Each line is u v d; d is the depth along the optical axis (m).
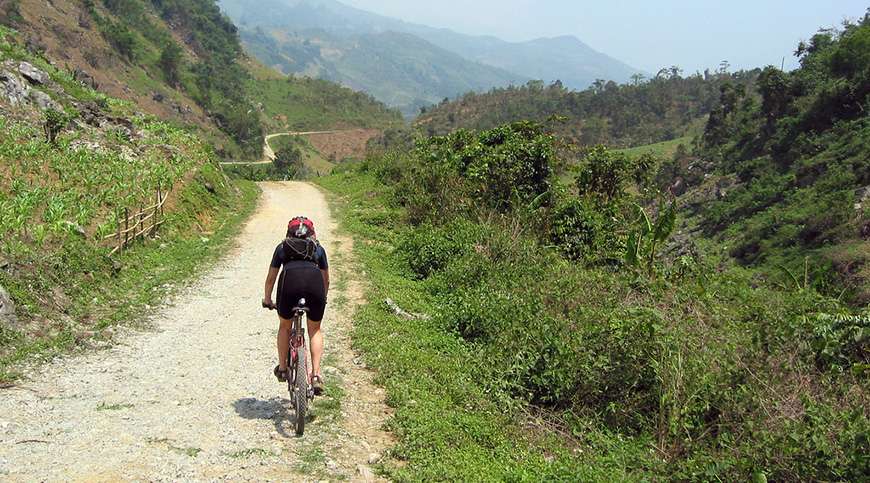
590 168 22.84
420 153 29.77
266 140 160.62
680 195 88.81
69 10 133.75
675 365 6.64
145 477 4.57
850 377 6.61
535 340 8.54
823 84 74.94
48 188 16.39
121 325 9.24
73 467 4.64
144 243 15.10
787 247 48.66
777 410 5.96
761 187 63.88
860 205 47.25
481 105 184.38
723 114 101.00
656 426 6.74
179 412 6.05
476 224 17.34
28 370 6.94
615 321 8.06
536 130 24.91
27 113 24.39
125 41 138.75
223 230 20.53
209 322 9.98
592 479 5.45
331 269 14.40
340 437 5.72
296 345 5.67
